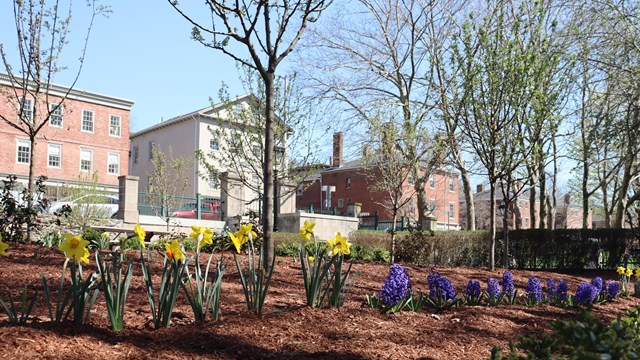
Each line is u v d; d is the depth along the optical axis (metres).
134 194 19.38
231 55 7.25
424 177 15.16
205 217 23.08
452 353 3.70
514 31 11.20
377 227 31.61
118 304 3.44
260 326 3.78
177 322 3.86
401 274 4.91
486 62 10.82
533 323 5.17
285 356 3.23
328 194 35.41
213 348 3.23
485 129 11.26
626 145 19.17
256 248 10.60
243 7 7.36
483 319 5.05
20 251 7.84
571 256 17.41
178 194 36.66
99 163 36.44
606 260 17.50
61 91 34.25
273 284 6.27
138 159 42.94
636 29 17.09
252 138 13.65
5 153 32.09
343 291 6.19
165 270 3.67
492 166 11.53
